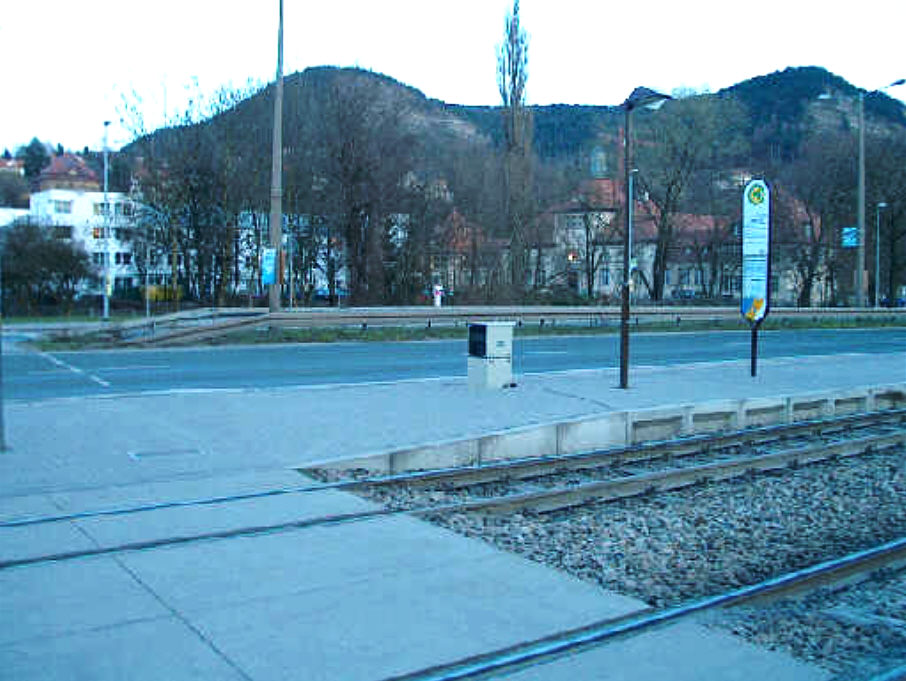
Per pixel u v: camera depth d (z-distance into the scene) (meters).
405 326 32.31
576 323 37.50
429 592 6.08
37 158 148.75
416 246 49.16
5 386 16.84
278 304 29.56
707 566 7.74
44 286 57.59
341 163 46.78
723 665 5.03
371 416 13.30
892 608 6.74
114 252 78.25
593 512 9.84
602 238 59.66
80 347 26.20
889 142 60.50
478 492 10.29
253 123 50.25
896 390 18.58
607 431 13.20
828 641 5.74
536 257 55.91
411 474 10.34
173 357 23.67
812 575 7.14
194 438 11.47
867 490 11.42
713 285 63.12
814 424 15.52
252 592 5.98
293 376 19.08
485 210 50.41
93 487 8.88
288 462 10.18
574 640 5.29
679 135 55.84
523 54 47.94
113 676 4.60
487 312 34.56
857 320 45.97
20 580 6.12
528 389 16.50
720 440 13.84
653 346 29.45
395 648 5.05
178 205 50.03
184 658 4.85
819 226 62.66
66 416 12.94
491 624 5.49
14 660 4.79
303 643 5.10
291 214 50.06
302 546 7.12
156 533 7.32
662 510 9.99
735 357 25.42
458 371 20.39
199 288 53.59
